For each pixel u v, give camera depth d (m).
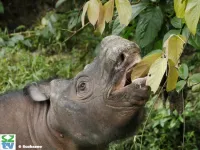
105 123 8.43
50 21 15.62
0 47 15.70
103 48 7.90
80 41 15.98
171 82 7.26
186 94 12.55
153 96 12.47
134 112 8.16
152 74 6.94
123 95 7.99
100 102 8.36
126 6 7.70
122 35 11.65
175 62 7.08
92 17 7.89
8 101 9.53
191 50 13.62
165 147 11.97
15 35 16.09
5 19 17.62
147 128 12.07
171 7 11.10
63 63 15.11
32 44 16.16
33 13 17.69
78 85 8.69
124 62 7.66
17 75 14.17
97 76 8.45
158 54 7.22
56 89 9.07
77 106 8.65
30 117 9.41
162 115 11.87
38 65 14.74
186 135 11.92
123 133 8.50
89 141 8.76
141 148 11.73
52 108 9.06
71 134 8.88
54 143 9.20
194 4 6.90
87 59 15.29
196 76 9.88
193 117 12.30
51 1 17.50
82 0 16.16
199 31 9.76
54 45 15.90
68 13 15.98
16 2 17.62
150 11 10.65
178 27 9.96
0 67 14.61
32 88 9.41
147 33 10.57
